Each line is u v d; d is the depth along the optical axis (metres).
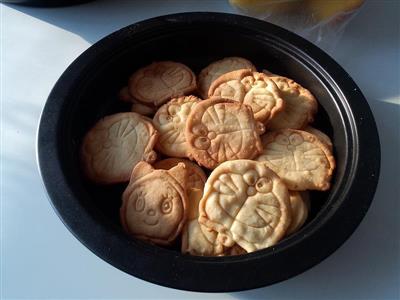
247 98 0.26
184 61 0.30
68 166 0.22
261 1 0.30
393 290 0.23
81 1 0.33
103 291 0.23
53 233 0.25
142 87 0.28
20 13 0.33
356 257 0.24
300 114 0.27
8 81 0.30
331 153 0.25
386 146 0.28
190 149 0.25
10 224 0.25
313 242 0.20
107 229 0.20
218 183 0.23
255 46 0.29
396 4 0.35
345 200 0.21
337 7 0.30
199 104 0.25
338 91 0.26
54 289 0.23
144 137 0.26
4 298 0.23
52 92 0.24
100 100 0.28
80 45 0.32
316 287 0.23
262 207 0.22
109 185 0.25
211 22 0.28
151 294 0.23
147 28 0.27
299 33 0.32
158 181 0.23
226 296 0.23
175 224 0.22
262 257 0.20
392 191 0.26
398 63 0.32
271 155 0.25
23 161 0.27
